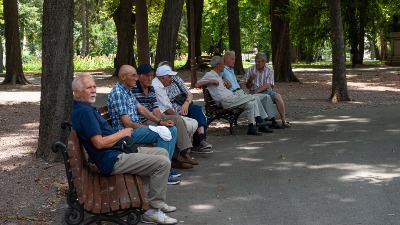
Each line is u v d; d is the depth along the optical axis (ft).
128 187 17.92
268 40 222.48
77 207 17.03
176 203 21.72
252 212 20.40
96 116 19.44
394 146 31.71
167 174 19.43
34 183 24.50
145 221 19.45
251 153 30.86
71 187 17.03
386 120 41.68
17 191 23.25
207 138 35.78
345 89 55.98
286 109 50.55
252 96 36.94
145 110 25.57
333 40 55.83
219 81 36.76
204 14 190.70
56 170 26.84
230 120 36.96
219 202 21.77
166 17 46.29
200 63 132.87
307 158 29.27
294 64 167.63
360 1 133.80
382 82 82.53
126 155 19.07
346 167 27.07
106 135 19.57
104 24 214.28
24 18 201.36
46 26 28.25
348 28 136.87
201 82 36.73
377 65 139.13
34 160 28.91
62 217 19.89
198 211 20.66
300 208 20.75
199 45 135.33
